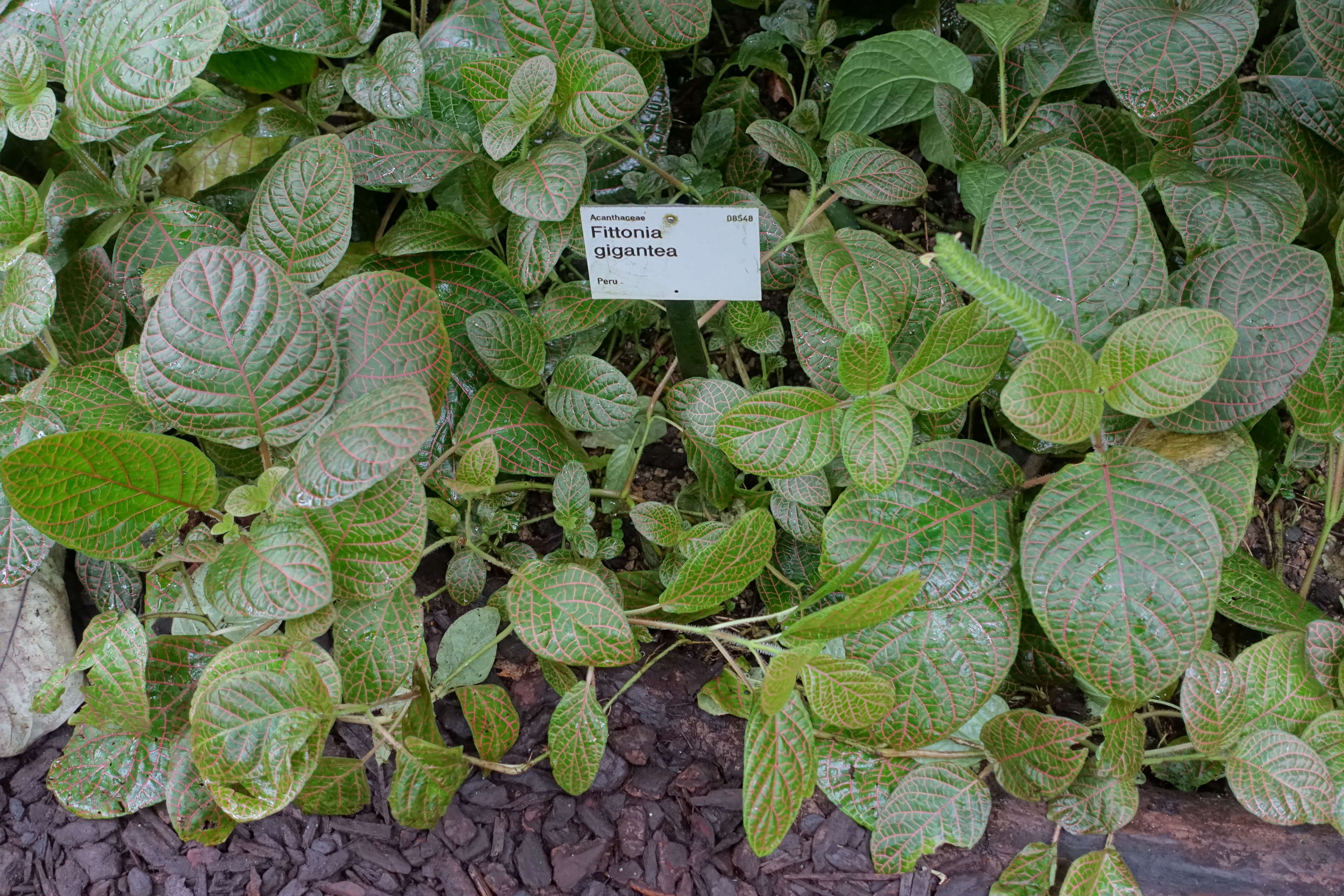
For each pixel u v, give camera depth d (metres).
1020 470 1.67
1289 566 2.06
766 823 1.44
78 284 1.96
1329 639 1.65
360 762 1.73
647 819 1.82
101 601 1.99
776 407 1.63
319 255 1.75
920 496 1.63
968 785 1.63
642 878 1.77
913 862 1.63
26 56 1.75
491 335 1.87
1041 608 1.49
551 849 1.80
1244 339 1.59
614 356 2.37
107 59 1.68
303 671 1.44
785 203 2.40
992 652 1.62
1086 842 1.70
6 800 1.89
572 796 1.84
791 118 2.34
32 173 2.33
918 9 2.38
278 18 1.92
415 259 2.10
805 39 2.34
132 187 1.93
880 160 1.90
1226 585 1.80
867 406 1.57
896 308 1.78
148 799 1.75
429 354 1.62
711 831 1.81
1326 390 1.74
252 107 2.24
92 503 1.41
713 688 1.85
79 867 1.82
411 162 1.96
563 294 1.98
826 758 1.73
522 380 1.89
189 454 1.45
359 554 1.50
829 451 1.64
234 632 1.83
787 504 1.96
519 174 1.78
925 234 2.43
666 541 1.85
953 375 1.60
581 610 1.57
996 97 2.27
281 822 1.84
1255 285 1.60
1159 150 1.96
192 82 1.66
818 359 1.86
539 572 1.64
